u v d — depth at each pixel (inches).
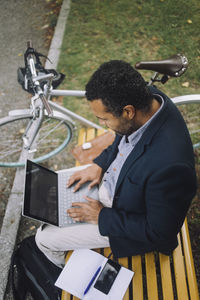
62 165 111.2
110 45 150.9
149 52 146.3
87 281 61.6
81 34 157.4
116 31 157.5
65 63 144.2
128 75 39.7
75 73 139.6
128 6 170.6
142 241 54.4
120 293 59.7
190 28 155.3
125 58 144.2
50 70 85.9
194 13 163.2
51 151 114.7
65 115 91.7
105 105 41.5
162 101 46.5
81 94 84.9
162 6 168.4
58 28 161.5
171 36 152.5
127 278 61.7
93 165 74.7
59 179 75.1
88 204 64.3
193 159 44.4
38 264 71.6
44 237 66.8
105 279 61.4
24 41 161.8
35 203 65.3
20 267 72.3
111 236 60.9
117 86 39.1
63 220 67.4
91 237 64.6
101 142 93.1
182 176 41.1
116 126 45.6
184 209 45.9
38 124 84.7
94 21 163.9
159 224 47.3
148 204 47.3
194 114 119.8
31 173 69.7
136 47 149.1
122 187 52.2
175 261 64.2
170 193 43.0
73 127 97.8
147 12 165.9
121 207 56.9
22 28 169.6
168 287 61.0
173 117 45.2
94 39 154.5
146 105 42.5
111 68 40.3
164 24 158.4
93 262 64.1
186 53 143.7
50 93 82.5
